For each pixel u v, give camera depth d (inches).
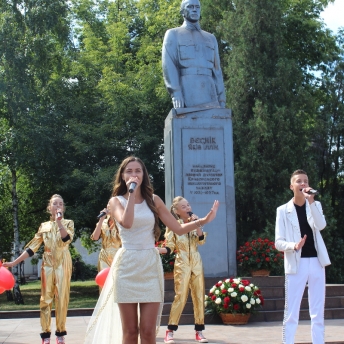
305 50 1042.1
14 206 866.1
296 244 239.0
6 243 980.6
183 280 312.5
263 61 821.2
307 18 1047.0
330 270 838.5
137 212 178.9
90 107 910.4
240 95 817.5
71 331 363.3
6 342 313.6
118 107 853.2
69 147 870.4
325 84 976.9
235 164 792.9
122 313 174.4
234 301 373.1
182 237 318.0
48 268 291.0
